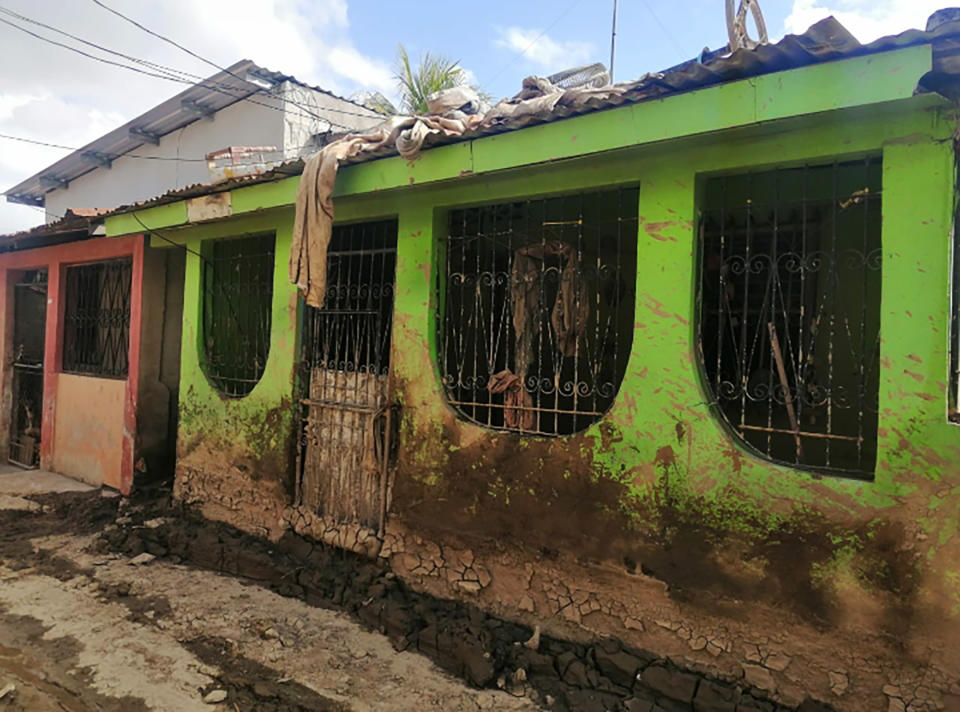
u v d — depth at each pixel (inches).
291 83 419.5
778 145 116.7
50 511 248.2
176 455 242.2
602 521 135.3
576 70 236.2
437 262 166.9
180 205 204.4
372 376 182.9
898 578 104.9
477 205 161.5
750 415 180.1
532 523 145.5
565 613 140.3
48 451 305.9
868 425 167.2
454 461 159.5
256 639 151.9
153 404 264.1
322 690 131.5
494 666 134.1
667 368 127.3
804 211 119.3
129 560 200.4
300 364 199.2
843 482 109.5
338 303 194.5
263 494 205.2
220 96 430.3
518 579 147.9
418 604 159.3
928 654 102.8
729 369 178.4
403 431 169.9
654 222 129.7
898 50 92.7
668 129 112.8
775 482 115.3
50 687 133.6
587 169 138.6
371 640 151.5
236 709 126.8
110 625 159.2
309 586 174.9
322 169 155.5
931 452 102.3
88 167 560.1
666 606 127.6
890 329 106.3
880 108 101.3
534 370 170.6
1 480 286.7
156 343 265.0
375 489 179.9
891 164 106.4
